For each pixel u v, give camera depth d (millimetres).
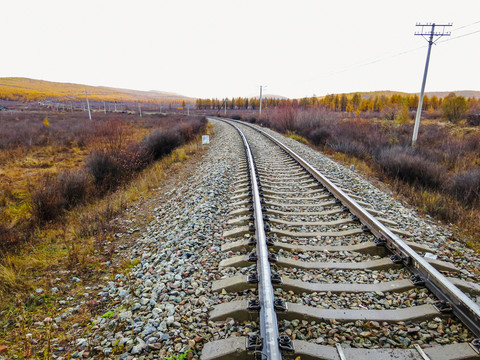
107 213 6969
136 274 3990
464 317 2730
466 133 21672
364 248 4176
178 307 3062
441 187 8852
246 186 7375
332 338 2615
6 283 4027
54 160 16203
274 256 3814
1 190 9758
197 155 14562
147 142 15164
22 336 2984
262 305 2787
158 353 2512
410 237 4809
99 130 20453
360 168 11539
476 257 4410
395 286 3322
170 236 5070
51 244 5656
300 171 9266
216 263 3916
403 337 2656
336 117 27109
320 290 3277
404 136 19734
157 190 9297
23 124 31703
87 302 3580
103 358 2574
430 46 17062
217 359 2375
